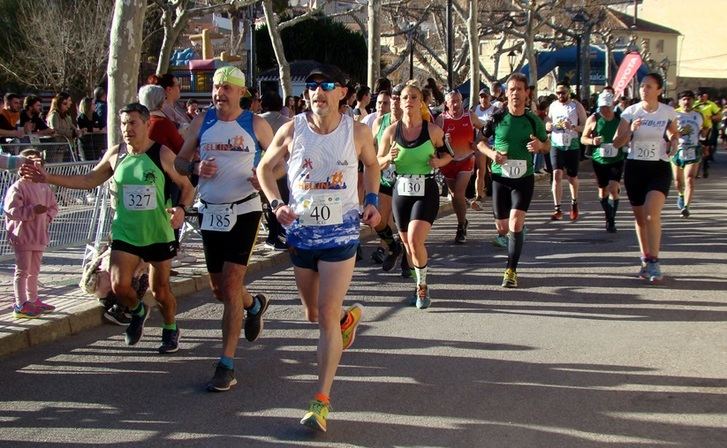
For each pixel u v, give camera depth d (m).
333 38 36.19
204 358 6.79
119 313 7.89
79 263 10.39
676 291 8.90
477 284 9.41
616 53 39.72
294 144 5.26
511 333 7.32
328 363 5.11
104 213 8.91
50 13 29.98
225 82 6.11
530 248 11.85
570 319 7.79
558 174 14.73
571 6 37.50
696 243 12.02
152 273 6.69
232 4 14.88
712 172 26.17
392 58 47.75
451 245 12.25
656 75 9.07
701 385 5.90
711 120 24.17
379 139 9.39
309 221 5.20
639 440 4.94
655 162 9.16
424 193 8.22
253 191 6.20
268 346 7.10
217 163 6.11
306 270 5.40
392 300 8.71
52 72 31.23
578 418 5.29
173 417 5.45
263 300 6.77
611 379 6.05
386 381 6.07
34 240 7.51
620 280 9.48
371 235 13.40
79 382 6.21
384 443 4.93
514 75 8.96
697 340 7.03
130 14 9.16
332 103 5.22
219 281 6.36
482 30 33.66
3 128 14.95
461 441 4.95
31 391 6.02
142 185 6.45
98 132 16.78
